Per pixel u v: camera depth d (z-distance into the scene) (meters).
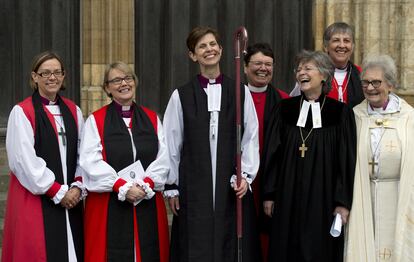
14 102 9.21
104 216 5.29
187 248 5.35
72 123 5.41
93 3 8.84
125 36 8.91
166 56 9.25
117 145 5.29
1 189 8.13
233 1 9.32
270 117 5.57
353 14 8.82
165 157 5.37
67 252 5.33
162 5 9.20
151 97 9.27
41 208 5.27
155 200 5.43
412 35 8.71
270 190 5.43
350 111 5.37
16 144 5.20
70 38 9.20
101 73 8.91
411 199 5.12
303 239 5.26
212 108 5.38
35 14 9.16
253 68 5.97
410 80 8.77
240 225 5.31
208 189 5.34
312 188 5.27
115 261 5.27
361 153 5.22
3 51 9.15
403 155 5.13
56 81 5.30
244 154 5.43
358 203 5.20
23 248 5.24
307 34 9.41
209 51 5.35
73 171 5.39
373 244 5.18
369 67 5.16
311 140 5.32
